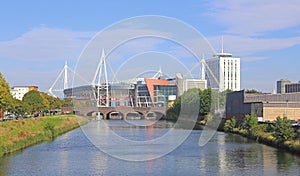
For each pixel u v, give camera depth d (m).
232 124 123.00
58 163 67.31
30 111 157.62
